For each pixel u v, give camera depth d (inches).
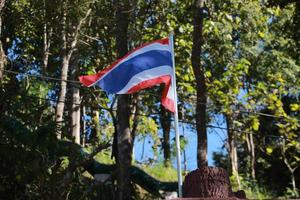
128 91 423.2
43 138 518.3
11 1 949.8
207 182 278.8
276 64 1066.1
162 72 418.6
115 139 730.8
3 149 508.4
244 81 1069.8
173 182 809.5
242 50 986.7
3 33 1048.8
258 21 896.3
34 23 1003.3
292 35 765.9
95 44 971.3
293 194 1112.8
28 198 485.7
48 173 492.4
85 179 661.3
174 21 818.8
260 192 1066.1
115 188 674.8
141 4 840.9
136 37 835.4
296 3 727.1
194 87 858.1
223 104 857.5
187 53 794.2
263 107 1071.6
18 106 527.8
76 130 980.6
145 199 741.3
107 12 908.6
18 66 1130.0
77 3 899.4
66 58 980.6
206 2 820.0
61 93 960.3
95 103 900.0
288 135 938.7
